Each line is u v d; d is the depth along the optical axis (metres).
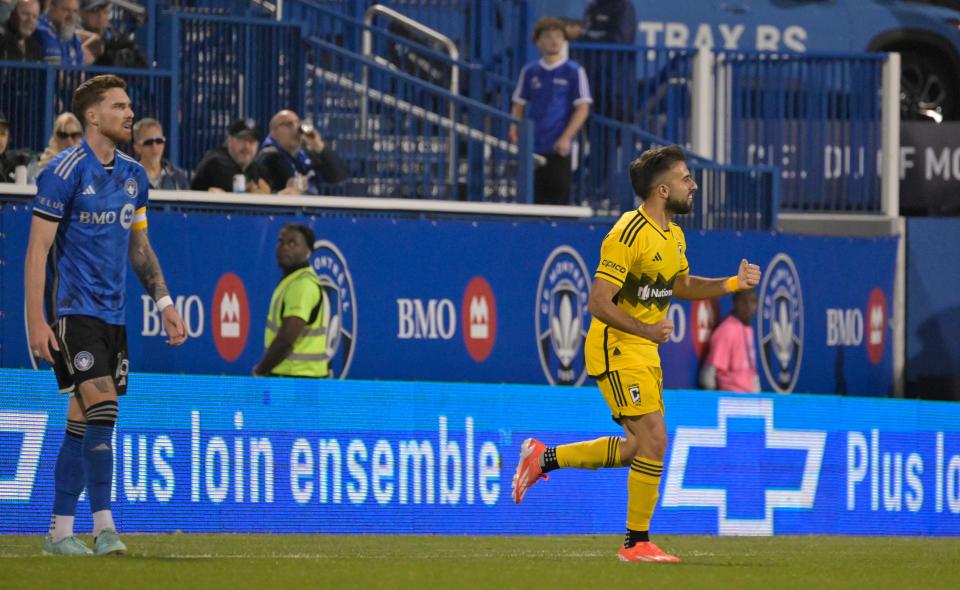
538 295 46.25
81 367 25.91
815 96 59.62
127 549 29.34
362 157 50.59
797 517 40.50
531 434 38.25
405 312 44.28
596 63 57.34
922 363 55.28
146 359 41.22
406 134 52.62
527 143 50.06
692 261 48.62
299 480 35.91
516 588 22.11
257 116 49.97
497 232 45.66
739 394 40.00
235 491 35.28
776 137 58.72
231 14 53.00
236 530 35.25
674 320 48.28
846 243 52.66
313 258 42.91
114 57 50.28
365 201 45.12
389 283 44.06
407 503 36.88
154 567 23.92
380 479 36.66
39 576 22.38
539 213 48.31
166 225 41.41
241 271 42.25
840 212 59.06
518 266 45.94
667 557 27.48
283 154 47.34
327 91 51.78
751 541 37.38
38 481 33.69
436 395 37.31
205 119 49.28
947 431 42.28
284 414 35.84
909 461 41.81
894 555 32.75
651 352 27.70
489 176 52.91
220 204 43.12
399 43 54.44
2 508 33.34
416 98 50.16
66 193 25.70
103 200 26.03
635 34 61.94
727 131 58.16
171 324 27.70
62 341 25.95
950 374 55.53
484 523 37.62
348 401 36.47
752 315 49.19
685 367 48.50
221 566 24.34
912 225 55.78
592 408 38.97
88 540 32.00
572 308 46.91
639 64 59.38
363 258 43.72
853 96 59.03
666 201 27.50
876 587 23.66
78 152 25.94
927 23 67.94
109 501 26.45
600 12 61.69
